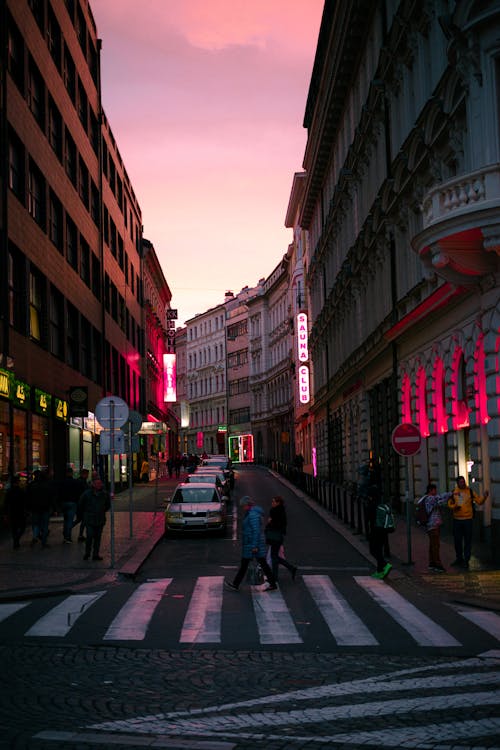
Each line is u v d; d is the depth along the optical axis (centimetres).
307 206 5697
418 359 2648
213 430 11306
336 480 4922
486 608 1287
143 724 700
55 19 3400
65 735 664
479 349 1933
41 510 2148
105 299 4606
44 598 1407
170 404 9588
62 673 888
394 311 2911
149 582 1614
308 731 678
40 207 3089
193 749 629
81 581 1573
